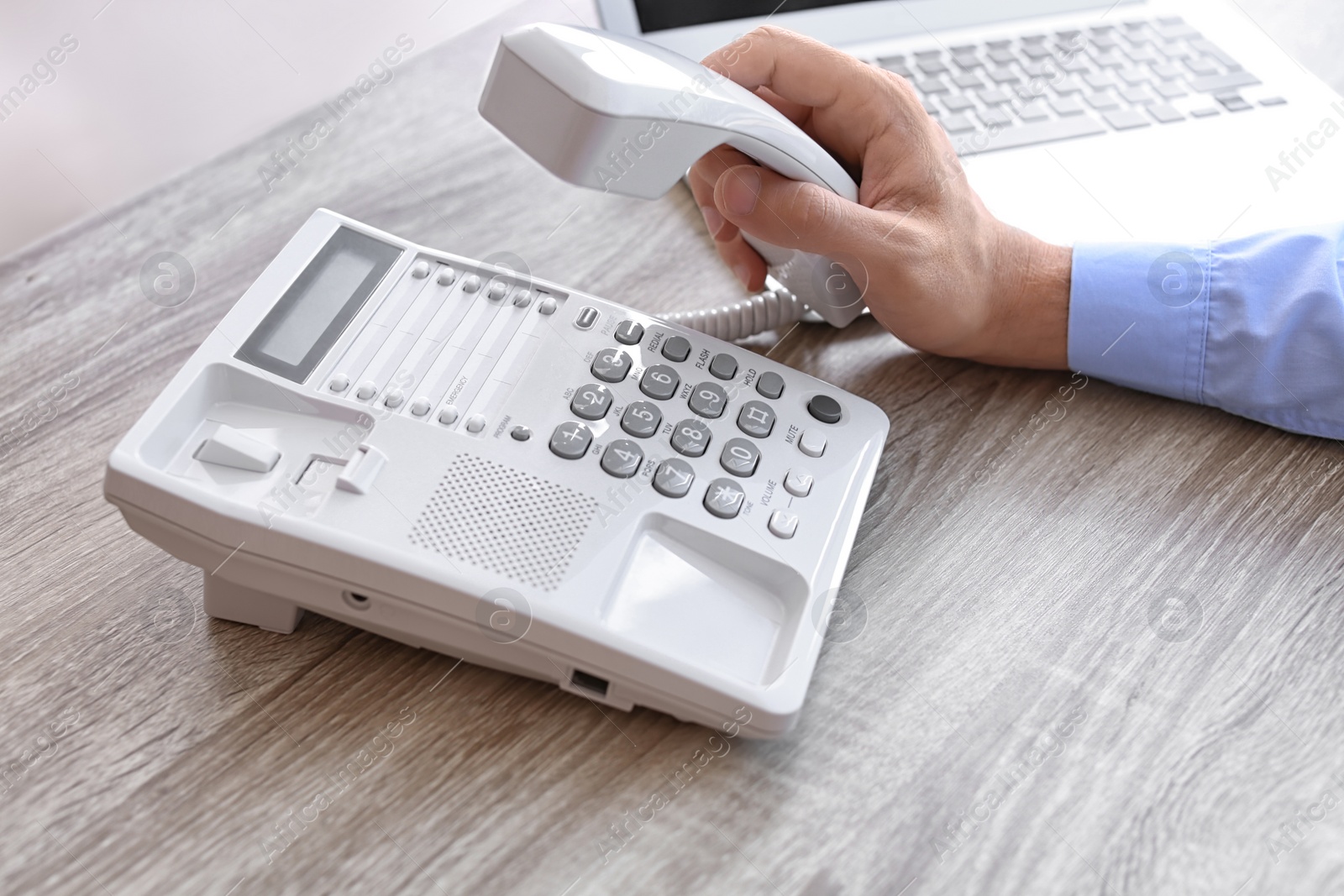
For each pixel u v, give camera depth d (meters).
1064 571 0.49
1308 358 0.53
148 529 0.43
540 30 0.42
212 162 0.73
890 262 0.53
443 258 0.53
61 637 0.46
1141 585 0.48
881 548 0.49
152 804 0.40
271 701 0.43
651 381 0.50
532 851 0.39
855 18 0.76
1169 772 0.41
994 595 0.48
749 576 0.45
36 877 0.38
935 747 0.42
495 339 0.51
